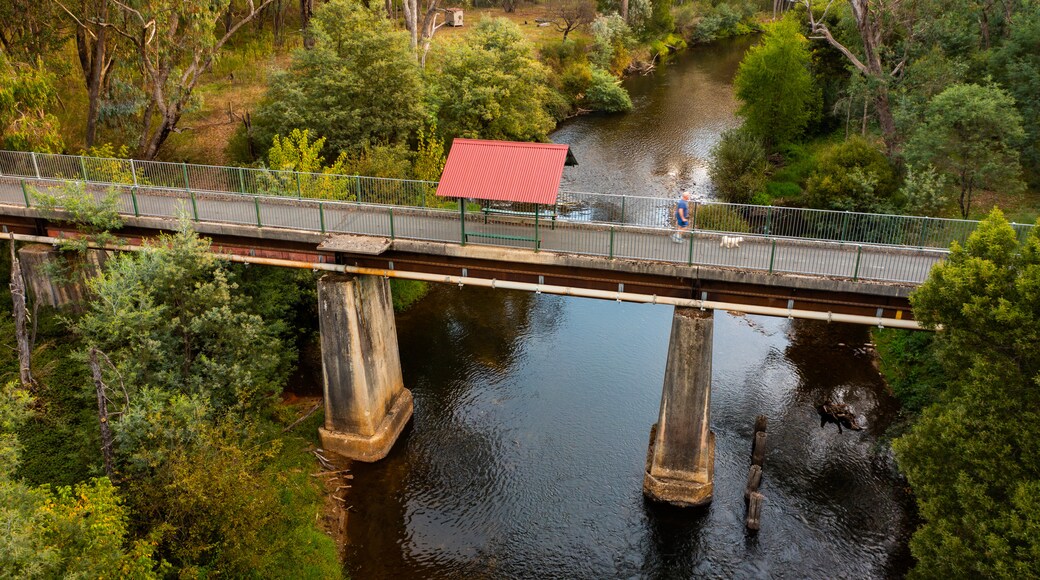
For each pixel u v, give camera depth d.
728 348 39.59
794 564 25.86
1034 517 16.47
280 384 33.81
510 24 54.59
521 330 41.28
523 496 28.98
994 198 45.66
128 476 22.27
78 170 36.12
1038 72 46.00
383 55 48.53
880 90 48.84
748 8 125.69
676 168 62.50
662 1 108.25
